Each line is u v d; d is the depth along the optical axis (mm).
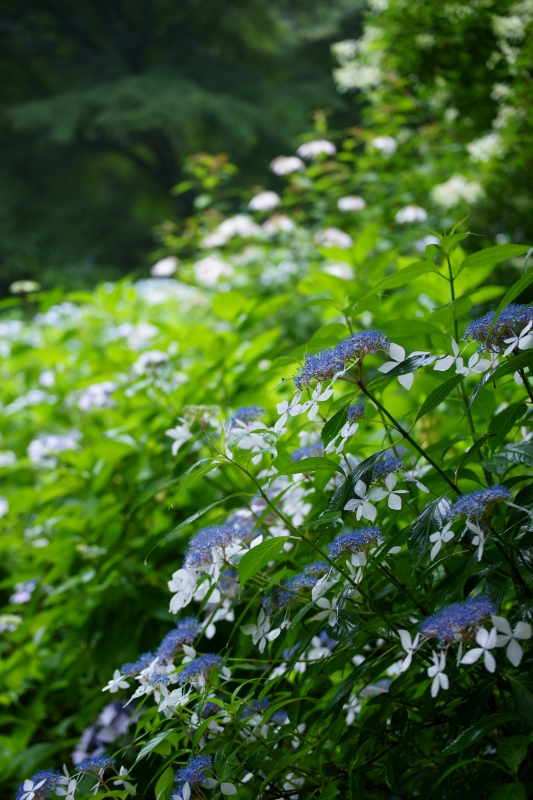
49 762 1968
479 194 3260
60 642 2355
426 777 1457
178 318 4746
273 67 22750
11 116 19750
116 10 21078
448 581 1378
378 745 1449
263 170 20953
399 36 3082
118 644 1944
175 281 6242
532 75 2814
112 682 1472
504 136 3023
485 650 1217
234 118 19281
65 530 2115
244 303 2244
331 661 1448
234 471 2027
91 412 2982
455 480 1440
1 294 20016
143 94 19281
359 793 1360
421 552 1309
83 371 3539
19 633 2041
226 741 1430
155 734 1449
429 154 4172
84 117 19547
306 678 1585
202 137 20828
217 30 21812
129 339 3248
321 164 4855
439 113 3863
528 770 1311
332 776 1410
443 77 3068
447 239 1451
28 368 3262
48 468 2740
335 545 1368
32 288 4613
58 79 21828
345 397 1464
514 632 1216
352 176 4754
